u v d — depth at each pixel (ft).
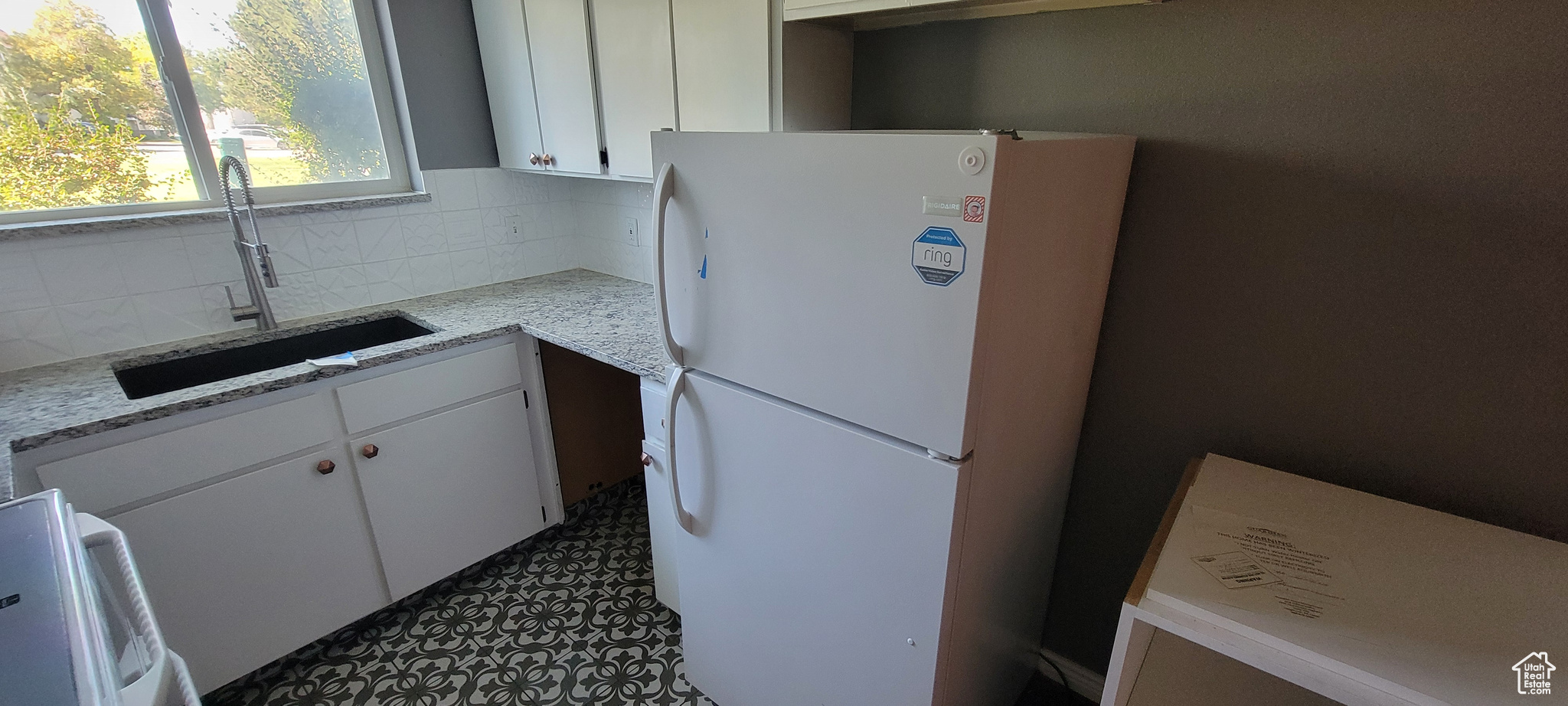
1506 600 2.84
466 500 6.75
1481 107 3.09
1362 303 3.62
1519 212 3.11
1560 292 3.09
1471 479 3.55
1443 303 3.40
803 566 4.04
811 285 3.32
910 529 3.38
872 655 3.88
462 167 7.74
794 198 3.23
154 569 4.90
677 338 4.23
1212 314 4.12
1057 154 3.03
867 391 3.29
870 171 2.90
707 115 5.26
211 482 5.08
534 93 6.95
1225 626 2.74
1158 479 4.66
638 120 5.90
